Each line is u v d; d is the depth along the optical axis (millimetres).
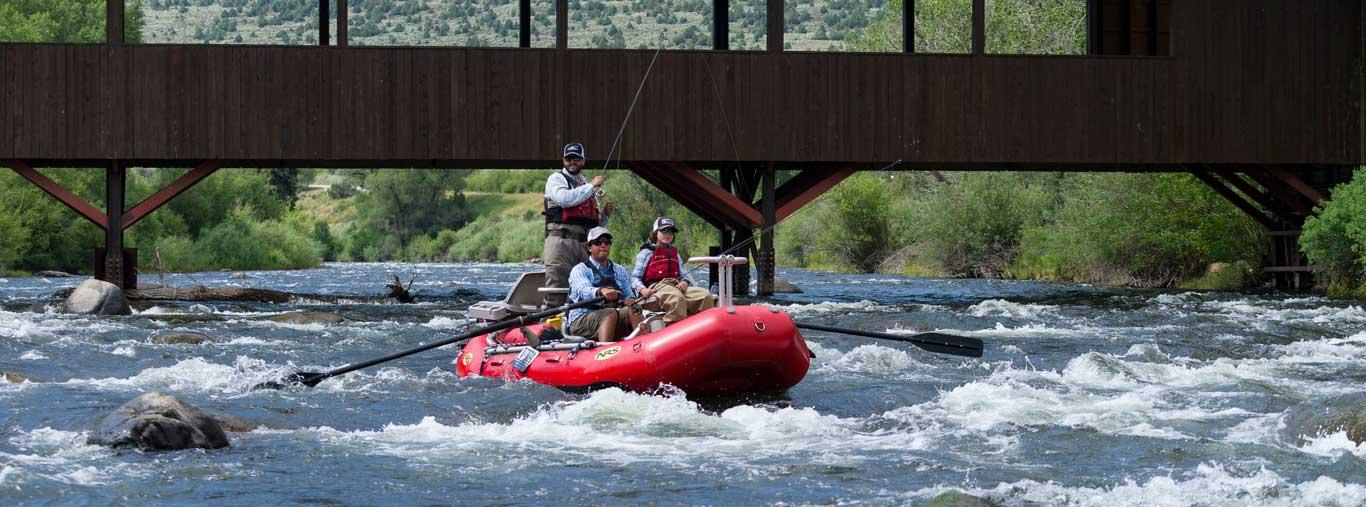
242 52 81312
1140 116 88188
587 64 83500
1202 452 30328
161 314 73500
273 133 81688
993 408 37188
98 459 29078
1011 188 153375
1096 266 131875
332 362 50344
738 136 84688
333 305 85688
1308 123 89812
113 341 56344
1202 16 88750
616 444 31641
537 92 83250
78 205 82062
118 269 82625
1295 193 96562
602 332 39406
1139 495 25859
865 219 174750
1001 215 151375
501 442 31953
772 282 87938
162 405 31516
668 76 84125
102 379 43688
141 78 80688
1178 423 34344
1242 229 112312
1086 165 95375
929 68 86312
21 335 57156
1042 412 36344
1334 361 49500
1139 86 88188
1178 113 88625
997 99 86875
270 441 32062
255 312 76625
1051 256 142250
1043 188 156000
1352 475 27516
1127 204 121125
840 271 177750
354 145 82188
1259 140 89438
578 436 32562
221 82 81250
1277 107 89562
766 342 36531
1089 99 87688
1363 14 90062
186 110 81000
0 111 79625
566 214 46562
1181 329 64312
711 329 36125
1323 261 92812
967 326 65812
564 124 83438
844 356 50156
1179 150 88625
